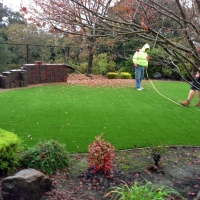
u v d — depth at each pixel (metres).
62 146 4.07
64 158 3.95
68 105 7.78
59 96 9.11
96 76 15.48
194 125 6.26
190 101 8.61
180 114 7.18
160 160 4.35
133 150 4.72
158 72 15.41
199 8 2.65
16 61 21.11
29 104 7.71
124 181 3.63
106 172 3.71
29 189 3.09
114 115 6.86
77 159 4.29
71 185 3.50
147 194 2.90
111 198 3.23
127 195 2.91
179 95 10.18
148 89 11.35
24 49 20.20
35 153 3.91
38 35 19.47
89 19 2.69
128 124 6.14
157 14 3.06
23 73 10.72
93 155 3.66
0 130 4.05
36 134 5.25
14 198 3.09
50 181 3.35
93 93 9.98
